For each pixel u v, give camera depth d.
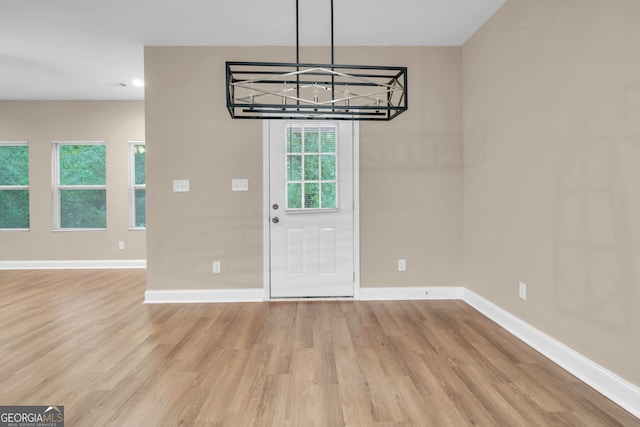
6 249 6.14
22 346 2.79
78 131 6.14
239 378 2.29
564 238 2.47
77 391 2.14
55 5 3.17
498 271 3.32
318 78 3.96
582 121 2.29
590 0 2.21
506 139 3.17
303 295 4.05
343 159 4.03
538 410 1.95
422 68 4.04
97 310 3.71
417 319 3.41
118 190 6.16
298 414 1.91
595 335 2.20
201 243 3.99
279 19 3.46
